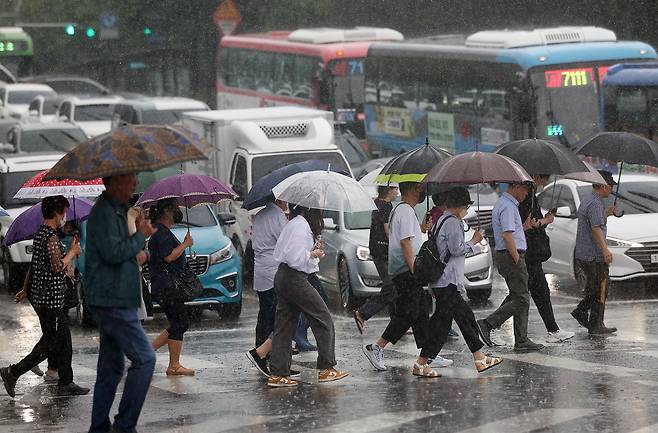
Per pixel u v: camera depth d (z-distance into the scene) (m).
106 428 24.41
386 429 24.89
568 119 73.00
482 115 78.00
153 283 32.19
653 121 71.31
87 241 23.86
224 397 29.14
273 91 104.06
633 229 48.28
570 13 112.00
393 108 88.69
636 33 109.00
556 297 48.59
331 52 95.44
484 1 118.50
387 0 127.25
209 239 45.50
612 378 30.20
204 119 59.78
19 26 139.88
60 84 132.75
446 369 32.41
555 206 52.19
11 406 29.20
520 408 26.67
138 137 23.22
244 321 45.16
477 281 46.56
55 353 30.28
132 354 23.80
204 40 138.88
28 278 30.33
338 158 57.00
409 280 31.95
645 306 44.66
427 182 31.19
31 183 30.20
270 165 56.16
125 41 141.25
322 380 30.84
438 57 82.75
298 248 29.98
